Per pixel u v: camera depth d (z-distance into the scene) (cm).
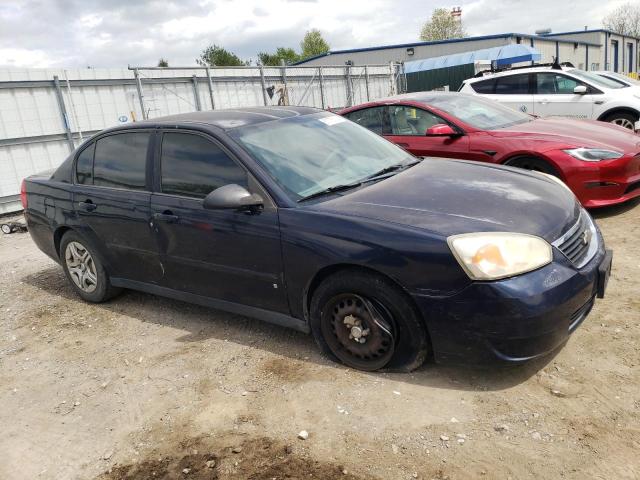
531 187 352
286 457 270
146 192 416
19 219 999
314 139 405
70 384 371
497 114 695
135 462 283
